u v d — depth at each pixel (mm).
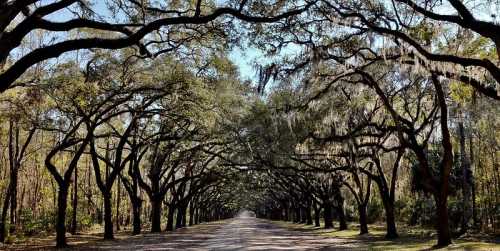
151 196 42219
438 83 19141
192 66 24391
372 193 59500
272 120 28531
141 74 25188
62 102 23438
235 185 72625
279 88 24219
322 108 24781
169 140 34188
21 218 40594
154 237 34125
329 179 41344
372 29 14992
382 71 23234
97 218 60406
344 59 18203
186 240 30594
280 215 106438
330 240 28969
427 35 15516
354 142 25547
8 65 23422
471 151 31516
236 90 29359
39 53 9477
